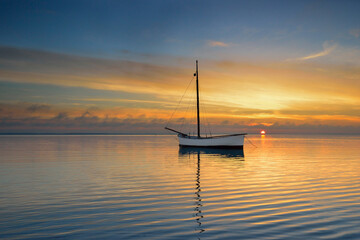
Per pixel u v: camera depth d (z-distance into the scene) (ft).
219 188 56.85
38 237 30.40
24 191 53.93
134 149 187.01
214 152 162.71
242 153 156.35
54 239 29.86
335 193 52.06
